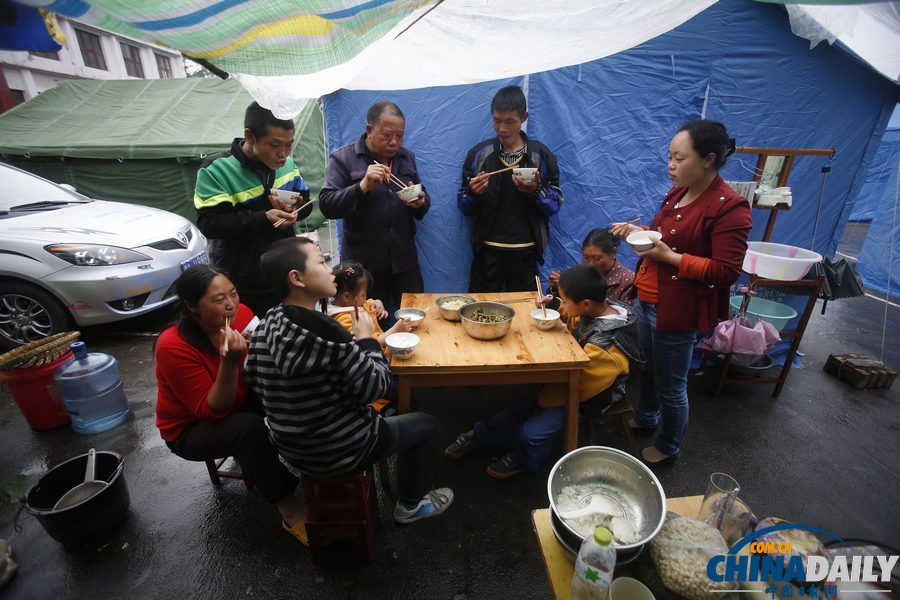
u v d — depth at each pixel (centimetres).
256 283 238
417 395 313
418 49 224
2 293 340
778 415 296
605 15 199
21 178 418
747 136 320
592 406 218
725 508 118
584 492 130
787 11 284
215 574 184
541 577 183
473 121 315
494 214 291
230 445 180
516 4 184
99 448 262
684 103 311
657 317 209
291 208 221
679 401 224
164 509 217
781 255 316
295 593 177
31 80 1119
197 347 177
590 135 316
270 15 128
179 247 411
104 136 632
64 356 275
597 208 331
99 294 348
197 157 613
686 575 97
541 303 230
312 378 144
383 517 211
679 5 203
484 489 228
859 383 328
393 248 284
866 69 306
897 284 549
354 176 266
